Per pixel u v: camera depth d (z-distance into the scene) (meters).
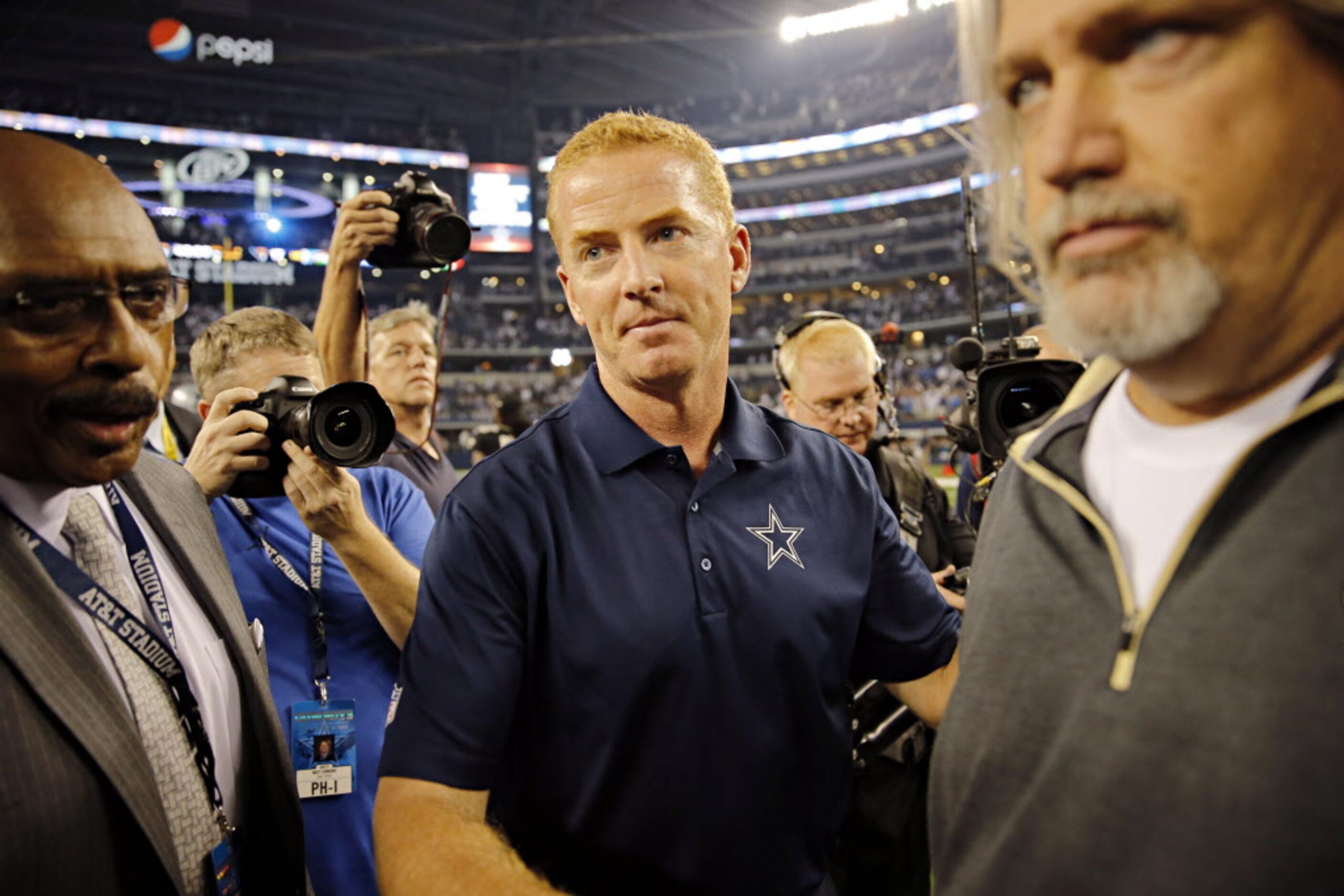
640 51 38.06
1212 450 0.67
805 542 1.36
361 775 2.02
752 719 1.28
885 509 1.50
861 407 2.41
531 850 1.31
